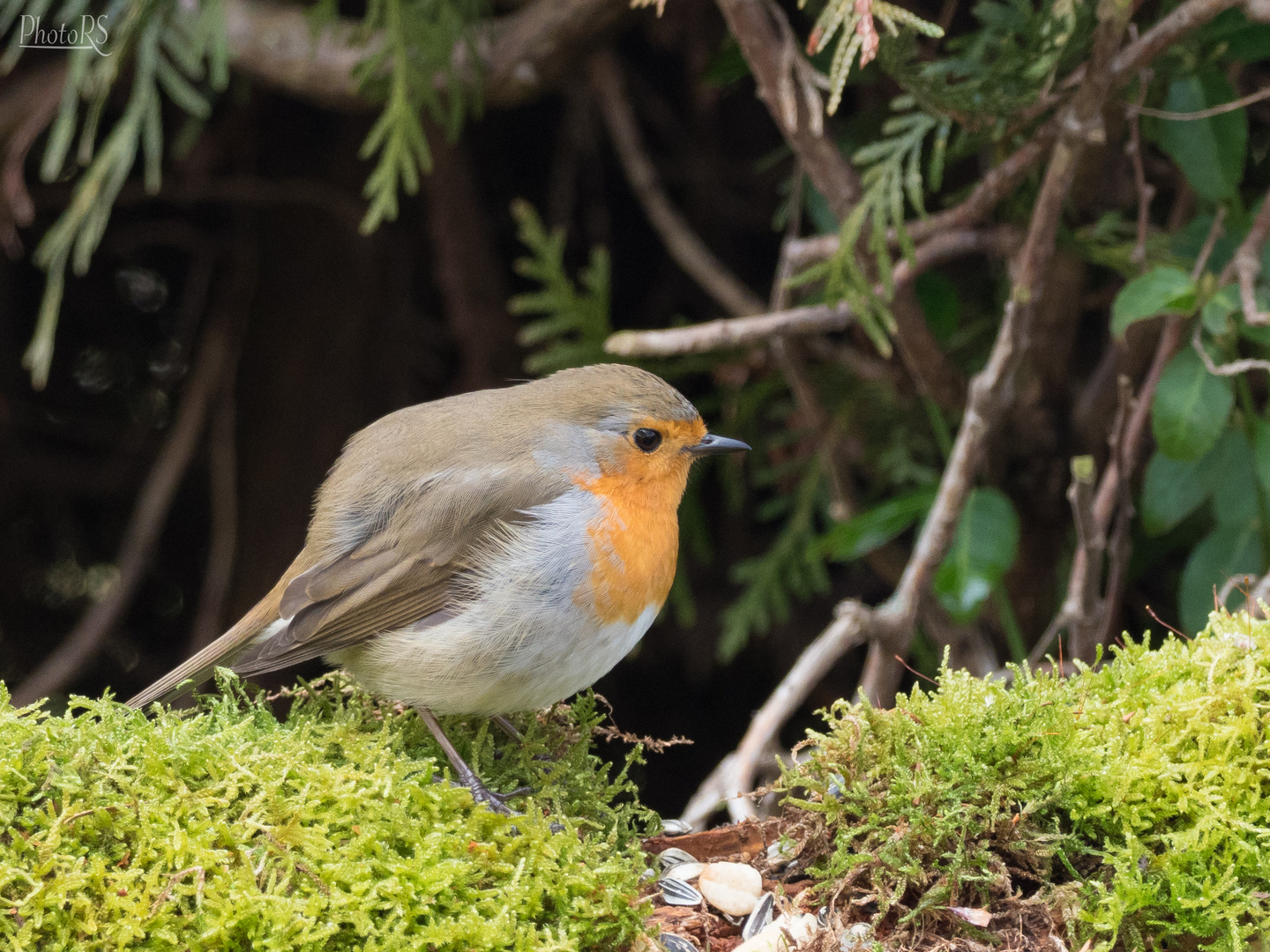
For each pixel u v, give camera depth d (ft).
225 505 26.66
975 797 9.89
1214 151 16.57
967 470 16.29
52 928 8.97
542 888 9.45
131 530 30.07
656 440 13.07
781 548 22.63
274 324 27.25
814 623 26.91
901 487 22.67
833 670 26.78
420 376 28.60
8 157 22.93
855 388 22.27
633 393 13.26
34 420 29.50
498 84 19.62
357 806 9.62
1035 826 9.98
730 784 16.37
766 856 11.01
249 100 25.76
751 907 10.48
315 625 12.28
